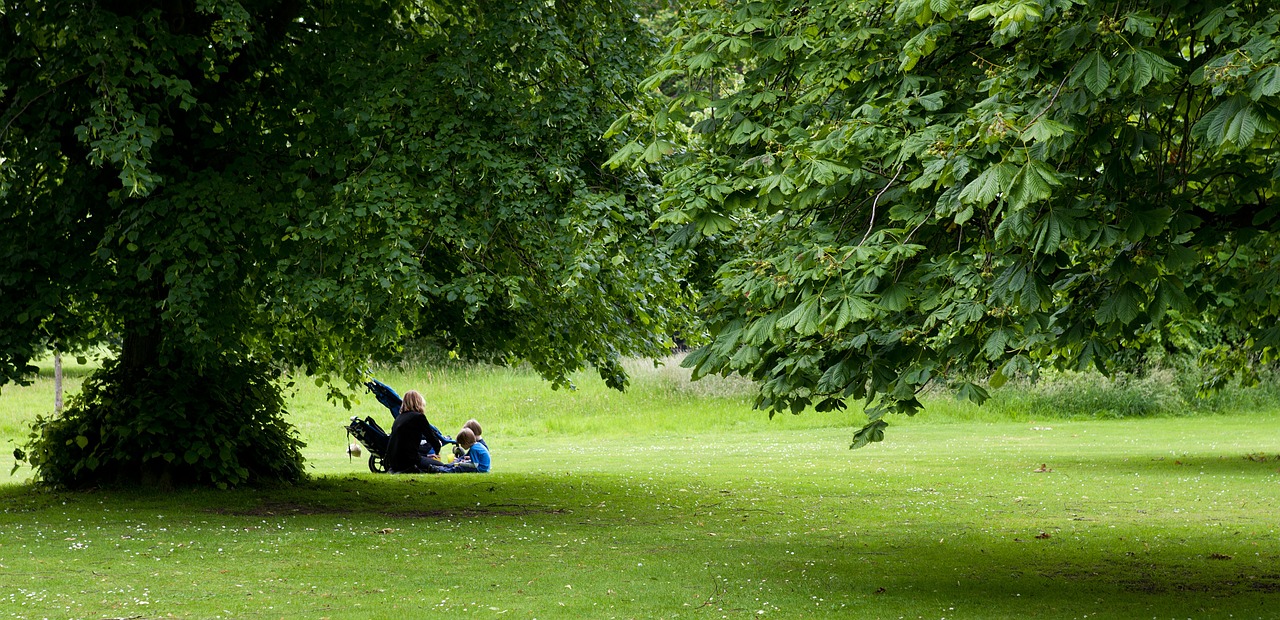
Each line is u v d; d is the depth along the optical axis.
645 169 13.45
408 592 8.41
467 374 38.78
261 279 12.91
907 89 7.69
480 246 12.68
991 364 7.94
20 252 12.58
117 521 12.20
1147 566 9.77
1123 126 6.75
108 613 7.55
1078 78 6.14
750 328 7.18
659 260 12.72
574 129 13.28
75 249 12.89
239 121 13.49
